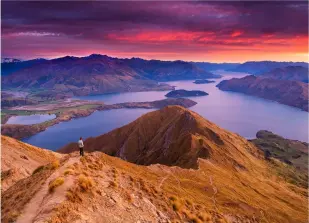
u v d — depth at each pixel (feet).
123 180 115.96
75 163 109.19
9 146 224.33
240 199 274.98
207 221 122.11
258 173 616.39
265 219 243.60
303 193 574.15
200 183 283.18
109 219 79.46
